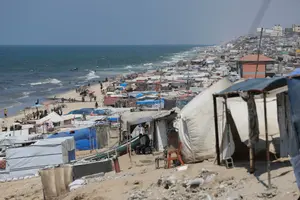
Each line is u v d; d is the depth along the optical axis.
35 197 20.41
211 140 18.39
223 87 18.94
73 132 33.59
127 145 28.59
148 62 181.38
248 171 14.17
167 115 27.72
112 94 61.06
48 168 20.09
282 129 14.29
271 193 11.52
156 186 15.47
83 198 16.61
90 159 26.75
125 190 16.05
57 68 153.00
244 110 16.92
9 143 33.81
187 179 14.78
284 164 13.98
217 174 14.54
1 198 21.03
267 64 51.69
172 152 19.30
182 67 102.31
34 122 43.62
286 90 12.80
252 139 13.85
